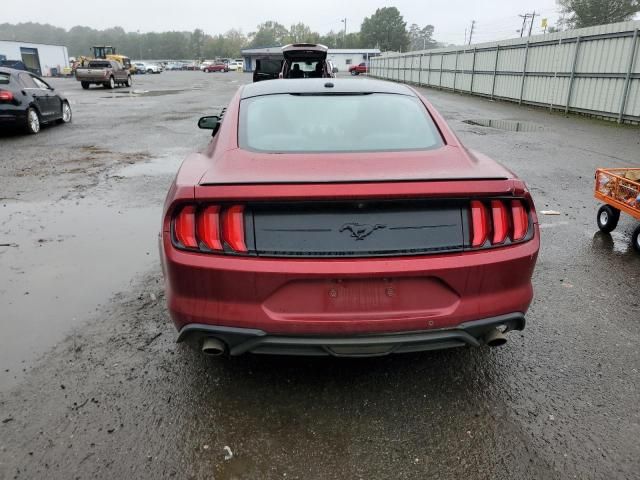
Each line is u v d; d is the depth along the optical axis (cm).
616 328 332
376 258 224
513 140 1151
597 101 1574
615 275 419
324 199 220
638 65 1381
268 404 256
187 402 257
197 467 217
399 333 232
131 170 826
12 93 1161
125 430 237
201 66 9988
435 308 233
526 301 247
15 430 236
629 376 280
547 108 1881
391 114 311
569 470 216
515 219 239
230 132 295
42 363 290
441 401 258
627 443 230
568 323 338
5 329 328
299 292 227
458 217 231
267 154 266
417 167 251
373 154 265
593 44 1571
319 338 231
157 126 1385
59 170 823
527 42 1994
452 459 221
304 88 340
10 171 812
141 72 7181
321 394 264
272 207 224
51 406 253
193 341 245
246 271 222
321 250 223
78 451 224
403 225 227
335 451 226
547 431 238
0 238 503
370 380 275
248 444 229
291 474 214
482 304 236
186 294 234
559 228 540
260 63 2158
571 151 1005
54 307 359
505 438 233
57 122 1458
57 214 585
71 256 457
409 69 3881
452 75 2923
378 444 230
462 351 304
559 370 285
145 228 537
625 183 488
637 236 468
